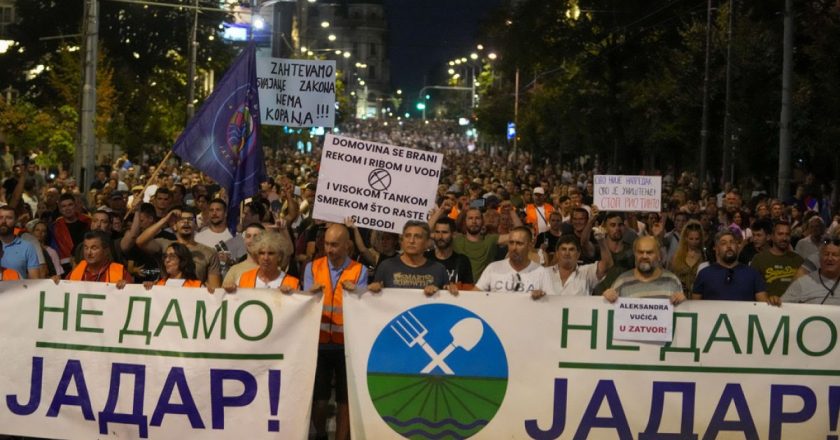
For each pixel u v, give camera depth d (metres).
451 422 7.89
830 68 24.88
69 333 8.16
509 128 73.69
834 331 7.91
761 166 30.81
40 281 8.16
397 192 10.26
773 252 11.40
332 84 14.84
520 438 7.89
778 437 7.94
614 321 7.85
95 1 24.77
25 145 37.53
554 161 70.94
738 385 7.92
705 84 32.47
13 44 58.19
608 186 13.05
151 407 8.08
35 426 8.20
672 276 8.52
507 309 7.85
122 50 55.16
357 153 10.26
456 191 22.52
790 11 22.80
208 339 8.02
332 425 9.55
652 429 7.89
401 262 8.67
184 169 34.34
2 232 10.35
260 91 14.90
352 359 7.88
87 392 8.15
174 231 11.89
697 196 24.11
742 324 7.90
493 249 12.06
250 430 8.00
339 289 8.52
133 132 40.06
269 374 7.99
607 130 46.22
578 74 46.88
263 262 8.62
